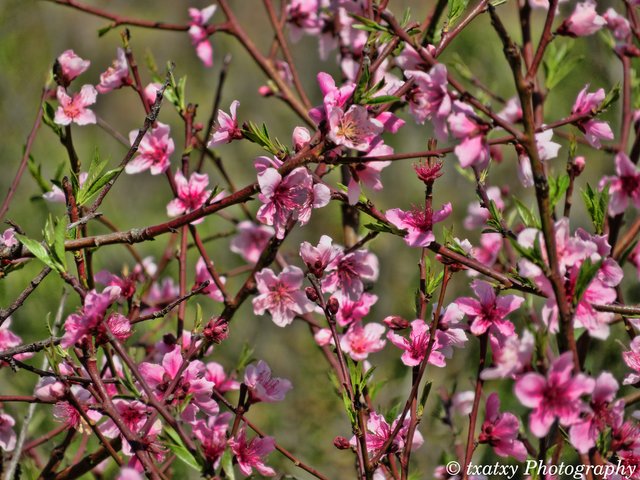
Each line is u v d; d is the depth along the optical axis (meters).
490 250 1.75
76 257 1.47
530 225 1.38
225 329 1.46
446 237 1.46
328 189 1.43
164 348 1.57
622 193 1.41
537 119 1.71
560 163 2.12
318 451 2.21
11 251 1.48
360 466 1.47
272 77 1.78
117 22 1.74
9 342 1.59
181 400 1.45
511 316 1.80
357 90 1.40
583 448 1.34
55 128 1.57
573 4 2.04
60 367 1.49
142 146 1.60
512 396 1.82
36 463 1.70
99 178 1.49
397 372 1.98
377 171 1.44
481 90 1.82
